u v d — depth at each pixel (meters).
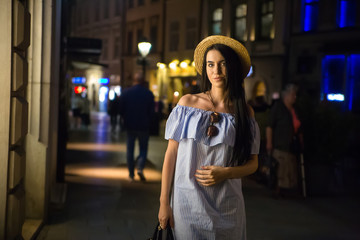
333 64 23.53
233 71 2.95
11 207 4.20
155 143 17.42
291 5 25.53
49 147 5.94
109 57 46.09
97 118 37.88
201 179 2.83
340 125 8.59
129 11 41.69
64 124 8.67
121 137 19.52
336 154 8.70
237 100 2.94
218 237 2.86
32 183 5.77
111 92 45.59
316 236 5.87
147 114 9.17
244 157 2.90
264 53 27.25
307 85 24.53
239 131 2.88
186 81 34.41
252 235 5.80
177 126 2.90
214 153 2.87
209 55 2.98
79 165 11.23
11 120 4.18
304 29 24.98
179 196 2.87
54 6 6.04
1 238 4.18
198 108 2.94
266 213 7.00
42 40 5.79
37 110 5.78
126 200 7.51
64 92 8.63
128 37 42.03
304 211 7.24
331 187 9.28
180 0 34.78
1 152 4.13
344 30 23.23
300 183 8.13
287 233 5.95
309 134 8.59
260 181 9.61
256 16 27.92
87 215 6.46
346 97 22.81
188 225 2.85
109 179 9.41
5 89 4.11
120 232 5.68
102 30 47.47
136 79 9.23
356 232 6.12
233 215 2.90
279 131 7.98
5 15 4.09
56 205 6.63
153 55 37.50
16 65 4.18
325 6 23.97
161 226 2.90
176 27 35.38
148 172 10.52
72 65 17.06
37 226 5.50
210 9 31.69
